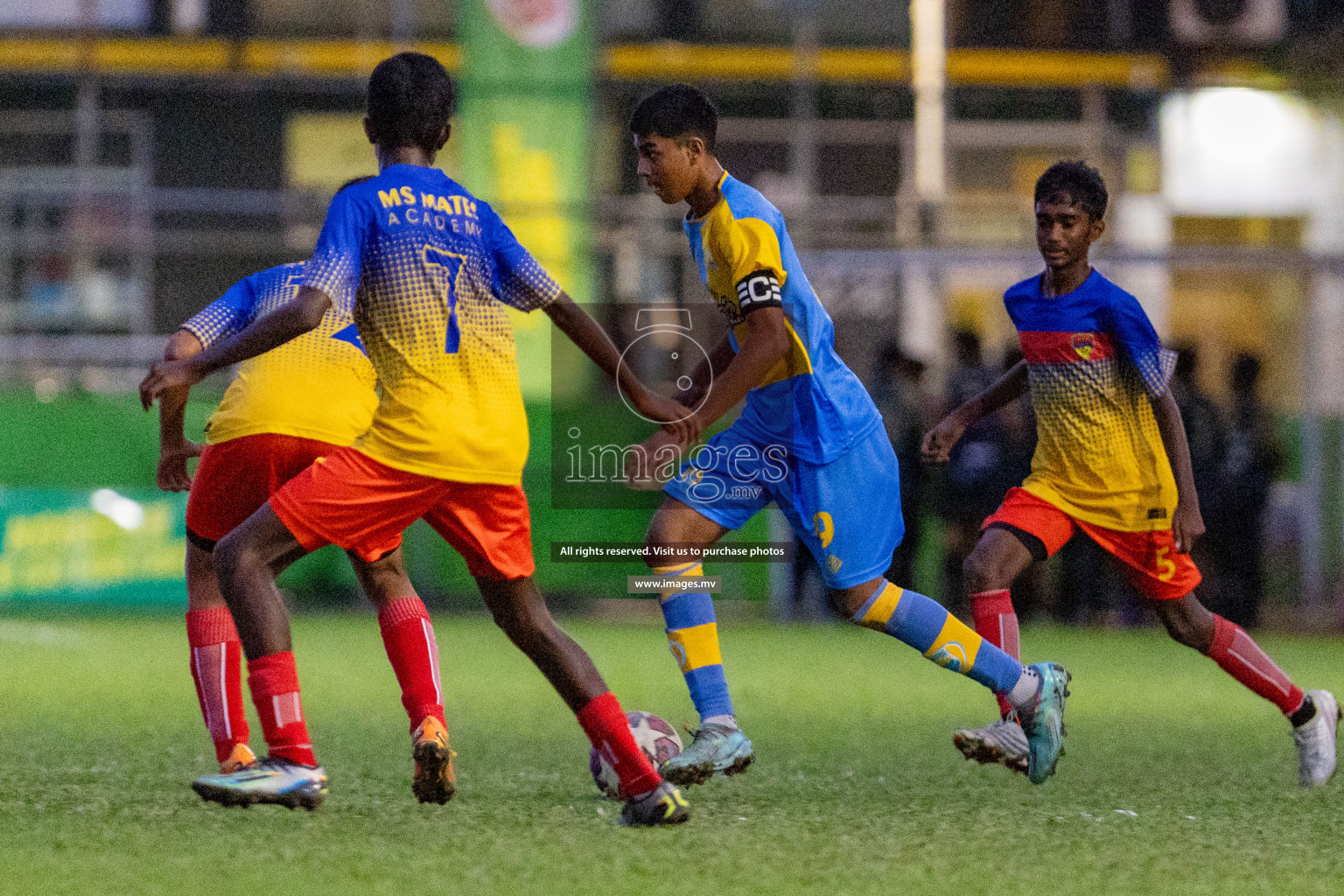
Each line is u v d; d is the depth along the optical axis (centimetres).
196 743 2194
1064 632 4744
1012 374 2023
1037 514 1961
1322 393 6219
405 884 1255
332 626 4491
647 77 6550
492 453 1502
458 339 1506
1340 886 1299
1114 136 6656
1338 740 2342
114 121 6625
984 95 6619
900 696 3031
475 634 4397
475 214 1538
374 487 1496
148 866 1320
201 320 1709
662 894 1224
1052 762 1791
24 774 1891
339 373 1752
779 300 1644
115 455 4869
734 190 1711
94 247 5959
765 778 1945
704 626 1800
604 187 6500
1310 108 6619
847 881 1289
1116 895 1252
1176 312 6581
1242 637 1945
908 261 5269
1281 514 5303
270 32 6681
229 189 6669
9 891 1220
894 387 4734
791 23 6575
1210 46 6575
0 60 6594
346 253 1469
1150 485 1938
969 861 1390
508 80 5481
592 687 1554
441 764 1602
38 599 4859
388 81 1565
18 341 5359
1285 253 5247
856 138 6569
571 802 1722
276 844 1427
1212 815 1691
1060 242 1912
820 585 5066
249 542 1521
